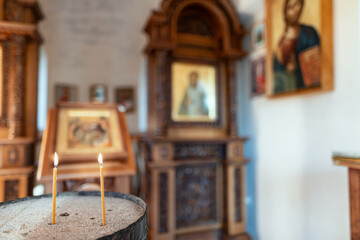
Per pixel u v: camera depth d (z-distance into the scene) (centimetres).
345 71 227
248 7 367
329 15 237
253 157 360
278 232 310
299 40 272
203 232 355
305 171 272
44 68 506
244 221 357
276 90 306
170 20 334
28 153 256
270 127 326
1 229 89
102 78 565
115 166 215
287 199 296
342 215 231
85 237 82
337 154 162
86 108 244
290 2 284
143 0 562
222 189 367
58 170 196
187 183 352
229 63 364
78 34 550
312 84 256
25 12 267
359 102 215
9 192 239
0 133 254
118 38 574
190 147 350
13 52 258
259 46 347
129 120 563
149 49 335
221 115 371
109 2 565
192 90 358
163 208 323
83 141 218
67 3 537
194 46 363
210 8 354
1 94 256
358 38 216
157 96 326
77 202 125
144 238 95
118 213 108
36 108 279
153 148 319
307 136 269
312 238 262
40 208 115
